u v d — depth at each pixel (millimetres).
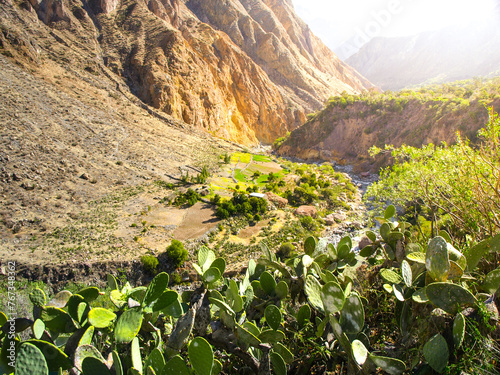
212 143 69062
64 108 50156
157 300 2092
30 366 1663
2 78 48469
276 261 3730
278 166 60531
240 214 33031
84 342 1987
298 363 2602
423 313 2490
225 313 2303
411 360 2301
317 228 31750
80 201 31938
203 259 2676
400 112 64000
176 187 39594
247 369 2408
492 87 51375
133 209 32438
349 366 2215
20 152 35031
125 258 23594
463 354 2006
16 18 67312
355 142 69938
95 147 44219
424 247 4082
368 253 4105
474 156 4551
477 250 2871
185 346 2275
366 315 3225
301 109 117250
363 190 47969
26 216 27219
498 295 2424
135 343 1964
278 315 2398
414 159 6371
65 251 23516
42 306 2119
